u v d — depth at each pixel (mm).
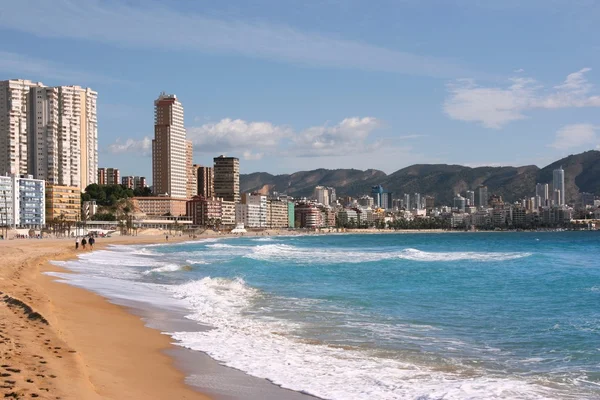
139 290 39062
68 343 19375
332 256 93062
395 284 46188
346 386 16359
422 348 21641
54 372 14375
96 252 98562
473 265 69188
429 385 16578
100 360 17906
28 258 62812
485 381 17047
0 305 24531
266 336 23500
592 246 148750
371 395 15562
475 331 25094
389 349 21391
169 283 45656
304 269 63844
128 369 17109
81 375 14586
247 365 18500
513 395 15711
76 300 31656
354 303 33875
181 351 20219
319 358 19734
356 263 74438
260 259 84562
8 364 14648
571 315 29641
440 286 44500
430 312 30516
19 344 17109
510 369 18672
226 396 15086
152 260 80750
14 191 198875
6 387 12625
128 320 26219
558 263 72812
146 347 20531
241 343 21922
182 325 25625
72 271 54062
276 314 29375
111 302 31922
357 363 19125
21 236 172125
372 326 26078
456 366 19000
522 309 31781
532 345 22250
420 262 75750
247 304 33000
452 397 15461
